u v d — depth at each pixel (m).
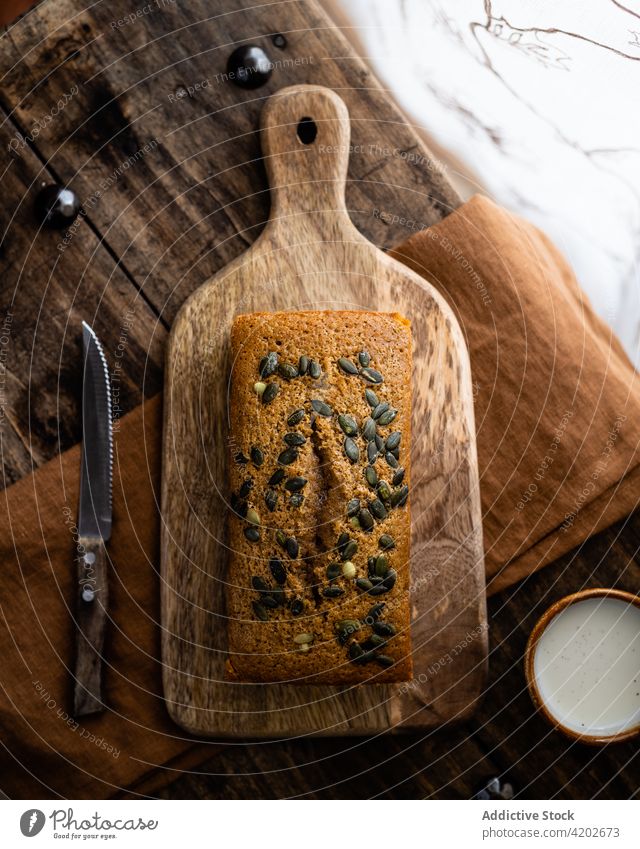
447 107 0.55
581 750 0.50
